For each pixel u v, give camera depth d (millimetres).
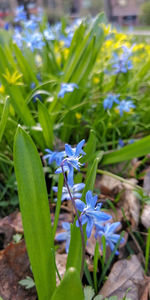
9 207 203
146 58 331
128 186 210
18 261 159
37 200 116
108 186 215
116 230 177
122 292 145
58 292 95
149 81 305
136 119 276
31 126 206
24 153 116
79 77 234
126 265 157
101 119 235
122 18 2916
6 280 153
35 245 115
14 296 148
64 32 309
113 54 253
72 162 108
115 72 248
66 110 233
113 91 260
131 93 274
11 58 257
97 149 238
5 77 200
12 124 203
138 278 152
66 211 198
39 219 116
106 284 148
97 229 128
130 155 205
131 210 191
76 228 115
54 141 223
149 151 197
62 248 170
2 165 208
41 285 117
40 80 274
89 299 133
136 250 175
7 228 183
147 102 291
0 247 180
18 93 203
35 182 116
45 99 258
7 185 198
